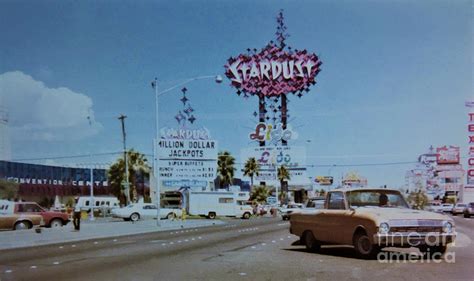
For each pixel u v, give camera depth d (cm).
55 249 1962
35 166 6988
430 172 9494
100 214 6384
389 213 1302
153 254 1658
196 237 2464
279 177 9162
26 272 1293
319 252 1571
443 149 9450
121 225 3684
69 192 7681
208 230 3125
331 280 1053
